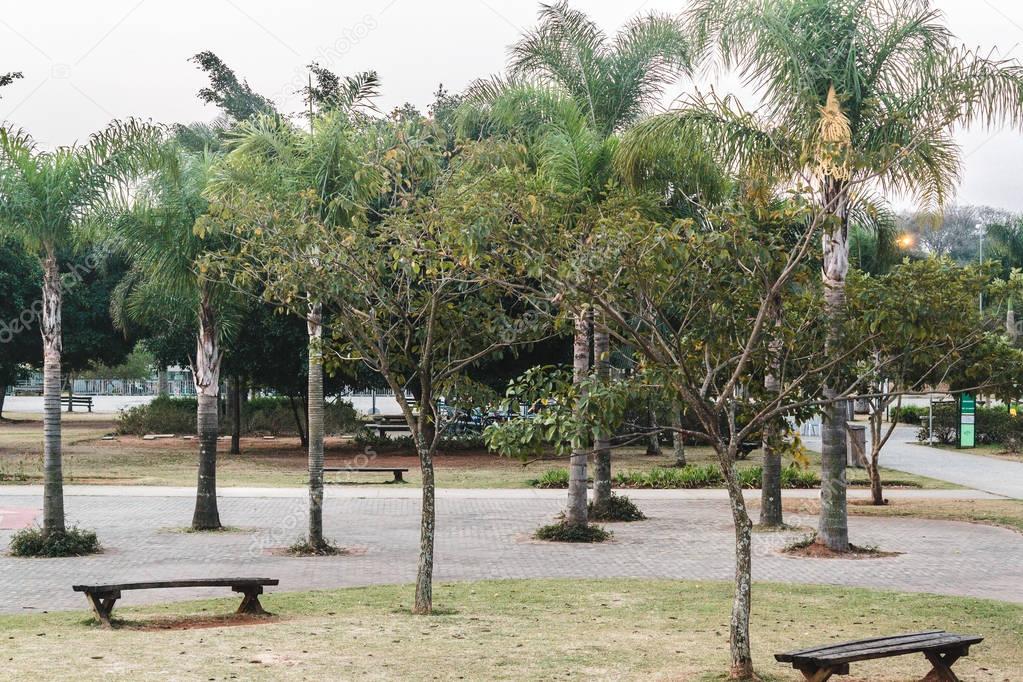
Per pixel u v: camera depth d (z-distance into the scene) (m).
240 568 15.49
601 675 8.75
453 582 14.23
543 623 11.18
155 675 8.37
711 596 13.02
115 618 11.30
